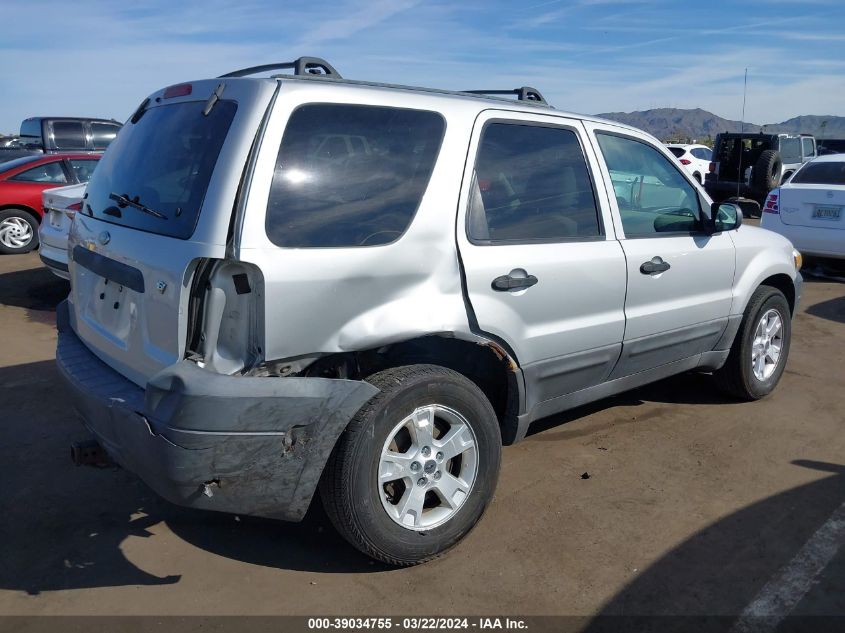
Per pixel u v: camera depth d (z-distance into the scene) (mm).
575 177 3971
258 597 3080
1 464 4246
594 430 4816
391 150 3227
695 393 5555
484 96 3924
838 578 3229
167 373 2734
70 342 3727
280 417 2799
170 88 3480
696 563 3332
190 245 2809
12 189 11008
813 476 4199
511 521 3670
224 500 2846
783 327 5449
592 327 3959
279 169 2889
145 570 3264
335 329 2984
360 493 3018
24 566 3283
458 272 3346
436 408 3244
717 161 18406
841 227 9312
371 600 3064
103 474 4141
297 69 3258
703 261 4633
